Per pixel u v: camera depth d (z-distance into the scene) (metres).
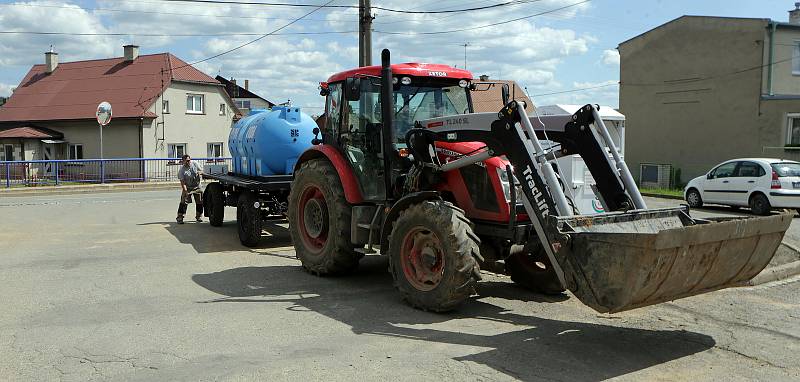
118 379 4.73
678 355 5.29
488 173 6.86
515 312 6.67
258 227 10.92
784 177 16.86
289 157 11.66
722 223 5.05
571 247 5.27
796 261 8.95
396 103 7.91
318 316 6.47
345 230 7.97
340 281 8.20
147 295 7.39
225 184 13.05
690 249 4.95
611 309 5.06
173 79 35.91
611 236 4.95
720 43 27.02
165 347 5.47
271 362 5.08
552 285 7.28
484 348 5.44
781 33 25.95
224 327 6.07
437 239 6.41
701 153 27.98
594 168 6.37
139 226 13.94
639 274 4.82
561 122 6.75
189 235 12.48
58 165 27.80
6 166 26.53
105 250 10.63
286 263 9.50
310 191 8.75
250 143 12.02
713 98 27.42
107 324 6.18
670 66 28.88
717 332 5.96
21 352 5.35
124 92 36.12
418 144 7.12
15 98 39.28
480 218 6.98
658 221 5.91
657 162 29.72
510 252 7.09
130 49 38.44
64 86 38.75
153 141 35.06
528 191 5.98
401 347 5.46
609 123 18.42
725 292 7.58
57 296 7.33
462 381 4.68
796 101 24.73
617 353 5.33
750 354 5.33
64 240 11.78
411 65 8.02
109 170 29.03
